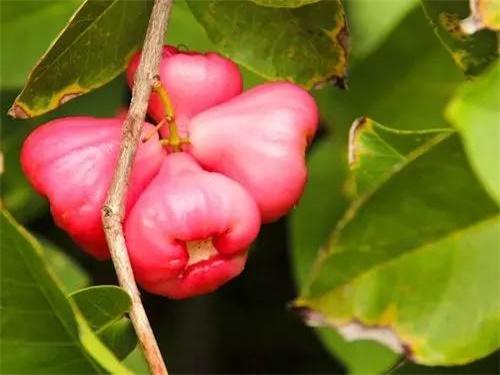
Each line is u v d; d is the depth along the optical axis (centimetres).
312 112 67
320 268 67
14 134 82
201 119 67
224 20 71
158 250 65
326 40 70
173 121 66
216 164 67
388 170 68
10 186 83
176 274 65
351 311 67
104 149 66
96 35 68
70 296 62
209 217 65
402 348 67
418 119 76
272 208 67
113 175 65
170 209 65
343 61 71
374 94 76
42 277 60
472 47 66
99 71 69
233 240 66
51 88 69
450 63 75
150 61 66
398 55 75
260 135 66
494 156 58
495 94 58
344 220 67
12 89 81
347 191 77
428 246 67
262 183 66
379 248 67
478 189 66
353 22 72
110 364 60
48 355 61
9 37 80
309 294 68
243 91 71
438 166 66
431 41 75
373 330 67
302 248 78
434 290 67
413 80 76
